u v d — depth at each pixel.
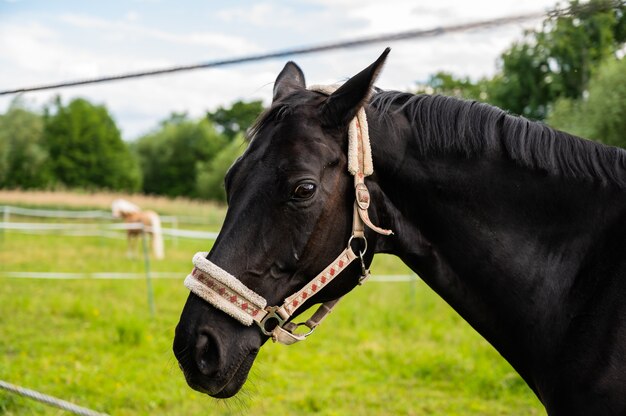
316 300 1.98
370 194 1.99
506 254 2.00
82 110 46.41
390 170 2.02
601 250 1.94
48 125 45.81
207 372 1.82
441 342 7.09
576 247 1.97
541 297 1.97
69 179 45.25
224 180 1.99
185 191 52.44
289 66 2.31
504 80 10.72
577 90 8.14
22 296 8.89
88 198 27.47
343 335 7.33
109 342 6.70
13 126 39.50
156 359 6.15
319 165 1.86
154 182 53.66
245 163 1.90
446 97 2.10
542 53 8.52
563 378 1.88
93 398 5.00
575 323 1.90
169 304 8.87
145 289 9.80
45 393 4.97
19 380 5.20
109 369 5.75
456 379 5.78
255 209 1.84
